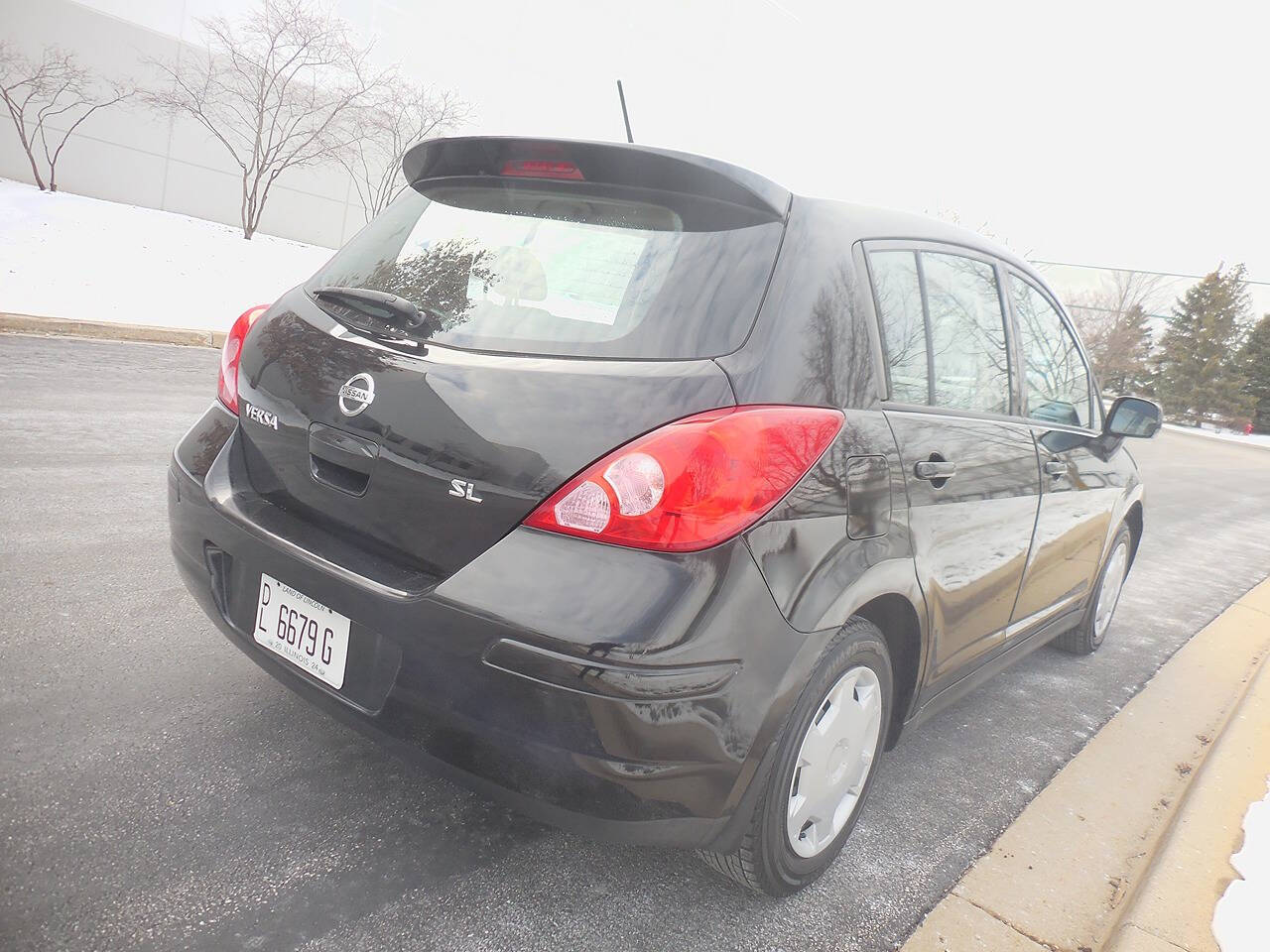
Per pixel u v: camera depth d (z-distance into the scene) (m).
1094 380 3.68
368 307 2.03
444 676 1.69
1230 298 57.03
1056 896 2.28
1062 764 3.10
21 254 12.80
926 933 2.04
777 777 1.86
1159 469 17.34
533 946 1.80
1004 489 2.60
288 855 1.96
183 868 1.86
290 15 18.44
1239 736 3.20
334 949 1.71
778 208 1.98
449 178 2.29
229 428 2.25
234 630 2.12
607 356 1.77
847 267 2.06
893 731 2.39
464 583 1.67
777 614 1.72
